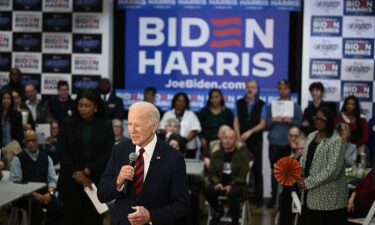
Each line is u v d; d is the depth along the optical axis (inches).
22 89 365.1
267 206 345.4
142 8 382.6
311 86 352.5
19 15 378.6
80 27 376.5
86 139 216.2
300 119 348.8
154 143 135.3
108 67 379.2
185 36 381.1
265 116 351.9
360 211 226.4
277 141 345.4
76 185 214.1
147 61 383.9
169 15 381.4
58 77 379.6
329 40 368.5
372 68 367.2
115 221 133.3
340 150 199.9
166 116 339.0
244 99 356.2
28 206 222.8
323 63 369.4
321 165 201.0
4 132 295.4
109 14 377.7
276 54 378.3
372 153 357.1
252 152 350.0
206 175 288.2
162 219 128.9
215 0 378.6
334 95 369.7
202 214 318.7
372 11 365.4
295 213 263.0
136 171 133.3
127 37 384.5
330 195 200.7
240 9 378.3
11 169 246.8
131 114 129.8
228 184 277.9
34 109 354.6
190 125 335.9
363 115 347.3
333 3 366.6
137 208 126.2
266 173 374.6
